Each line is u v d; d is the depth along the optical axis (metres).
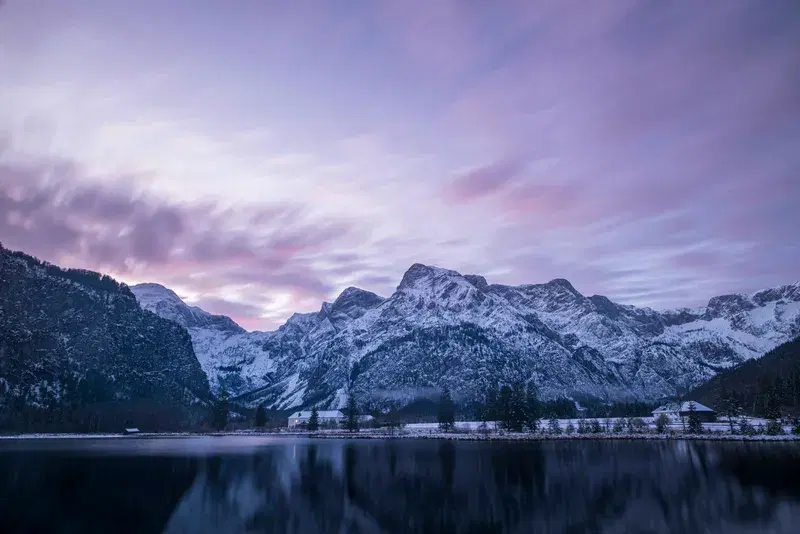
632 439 167.38
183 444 183.12
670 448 133.50
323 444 179.12
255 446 170.62
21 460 118.56
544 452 130.75
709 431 180.38
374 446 163.38
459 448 148.25
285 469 105.69
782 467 95.25
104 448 159.88
